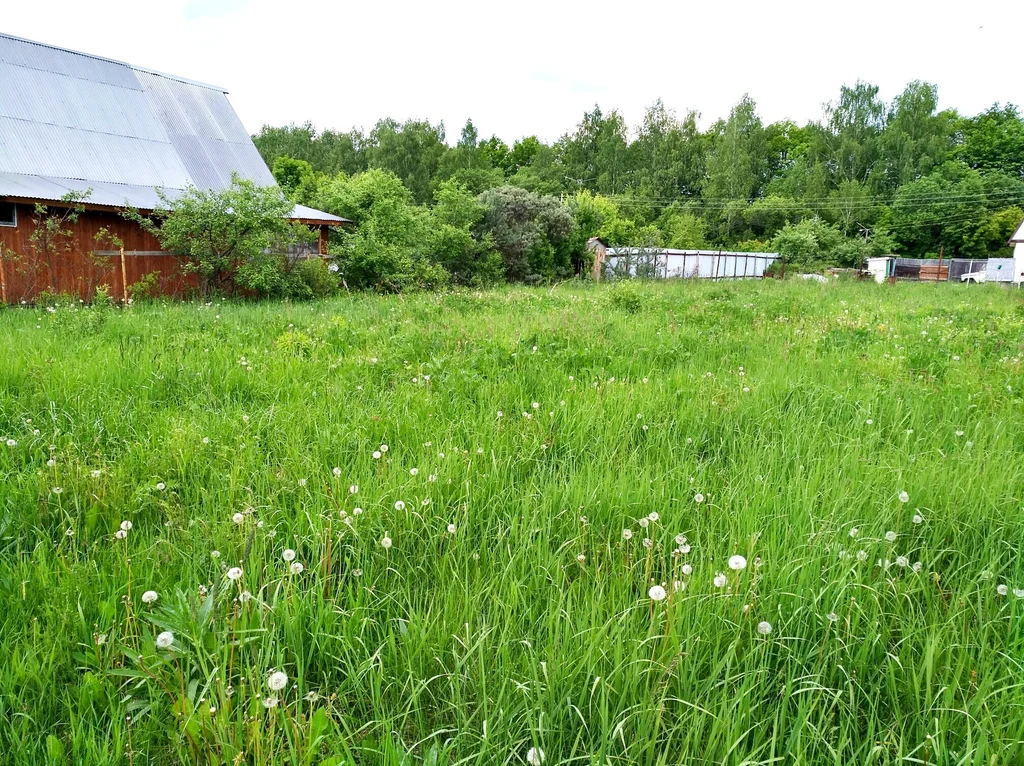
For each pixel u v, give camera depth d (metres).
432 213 23.02
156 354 6.59
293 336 7.51
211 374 5.86
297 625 2.30
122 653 2.16
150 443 4.11
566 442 4.34
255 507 3.18
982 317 12.20
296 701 1.94
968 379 6.25
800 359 7.10
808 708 1.97
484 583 2.65
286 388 5.53
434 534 3.09
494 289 19.45
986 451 4.24
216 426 4.40
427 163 68.50
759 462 3.96
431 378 5.93
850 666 2.18
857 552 2.70
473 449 3.99
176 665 2.05
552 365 6.55
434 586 2.65
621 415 4.79
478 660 2.19
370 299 14.37
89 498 3.25
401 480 3.47
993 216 56.25
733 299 15.60
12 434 4.26
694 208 68.31
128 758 1.79
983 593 2.61
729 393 5.40
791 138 87.81
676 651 2.11
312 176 48.25
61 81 17.56
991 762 1.72
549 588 2.61
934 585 2.65
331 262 17.78
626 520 3.24
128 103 18.72
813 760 1.83
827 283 25.84
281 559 2.83
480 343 7.29
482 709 2.01
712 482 3.67
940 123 72.12
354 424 4.51
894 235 59.81
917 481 3.60
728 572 2.59
